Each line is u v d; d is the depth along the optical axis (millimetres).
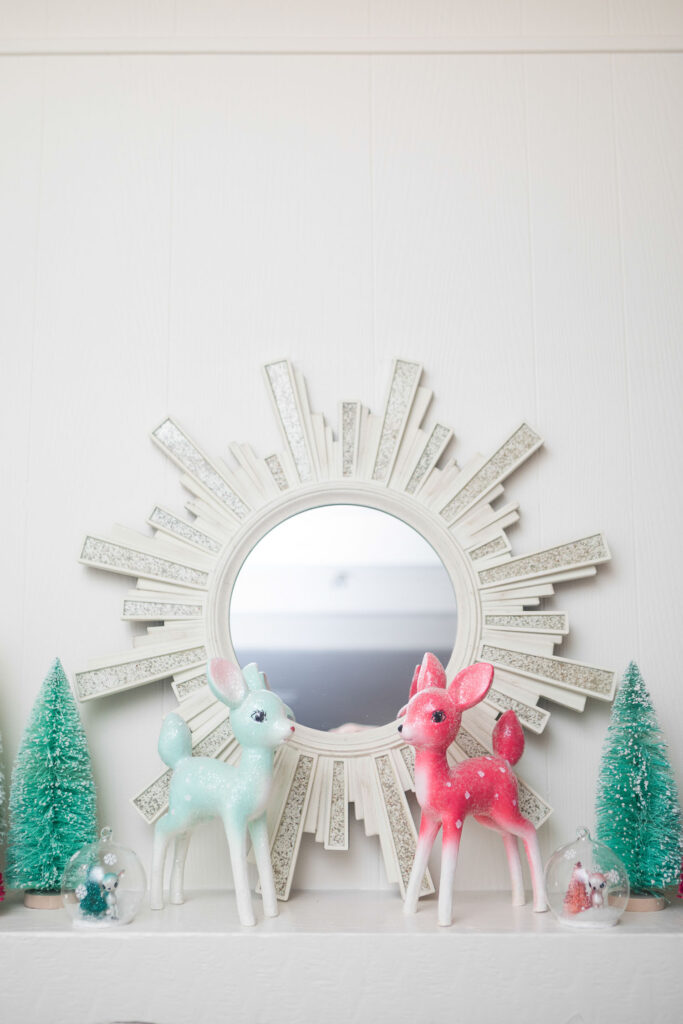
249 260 1635
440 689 1352
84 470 1588
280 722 1326
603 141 1659
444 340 1615
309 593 1540
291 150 1656
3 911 1381
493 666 1436
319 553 1550
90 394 1606
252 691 1365
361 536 1556
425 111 1665
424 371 1607
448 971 1240
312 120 1662
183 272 1633
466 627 1518
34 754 1414
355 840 1489
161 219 1644
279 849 1446
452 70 1675
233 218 1643
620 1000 1235
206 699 1497
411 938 1246
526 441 1570
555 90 1671
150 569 1535
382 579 1544
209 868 1488
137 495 1583
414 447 1569
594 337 1615
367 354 1612
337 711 1509
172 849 1475
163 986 1244
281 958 1244
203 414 1601
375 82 1671
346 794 1471
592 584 1555
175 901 1397
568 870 1290
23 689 1533
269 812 1458
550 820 1493
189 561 1537
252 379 1608
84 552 1540
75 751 1427
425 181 1649
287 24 1678
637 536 1569
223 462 1569
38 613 1554
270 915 1335
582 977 1238
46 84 1672
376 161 1654
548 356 1611
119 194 1649
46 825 1395
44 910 1384
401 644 1525
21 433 1597
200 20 1679
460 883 1479
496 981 1239
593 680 1496
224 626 1524
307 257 1635
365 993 1237
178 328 1621
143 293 1630
